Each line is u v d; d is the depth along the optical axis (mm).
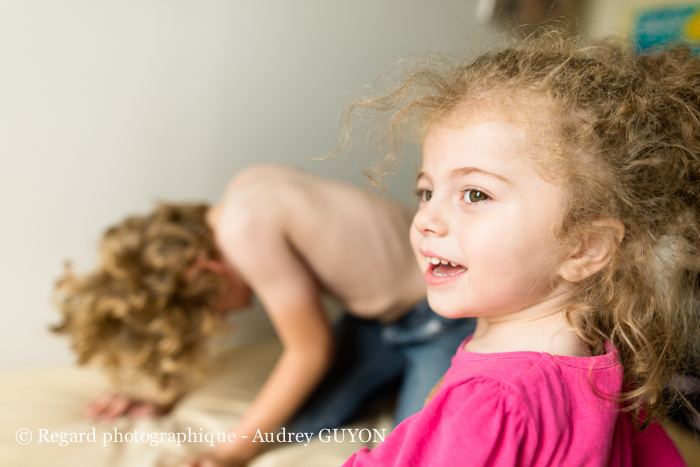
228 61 1487
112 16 1329
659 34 1892
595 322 490
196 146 1497
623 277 469
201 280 1117
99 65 1340
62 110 1321
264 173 1175
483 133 445
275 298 1043
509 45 592
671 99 483
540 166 434
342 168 1665
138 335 1097
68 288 1169
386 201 1210
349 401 1157
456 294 473
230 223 1059
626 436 524
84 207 1393
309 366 1050
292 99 1599
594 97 454
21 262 1344
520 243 438
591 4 1943
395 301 1130
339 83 1665
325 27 1608
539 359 427
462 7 1788
